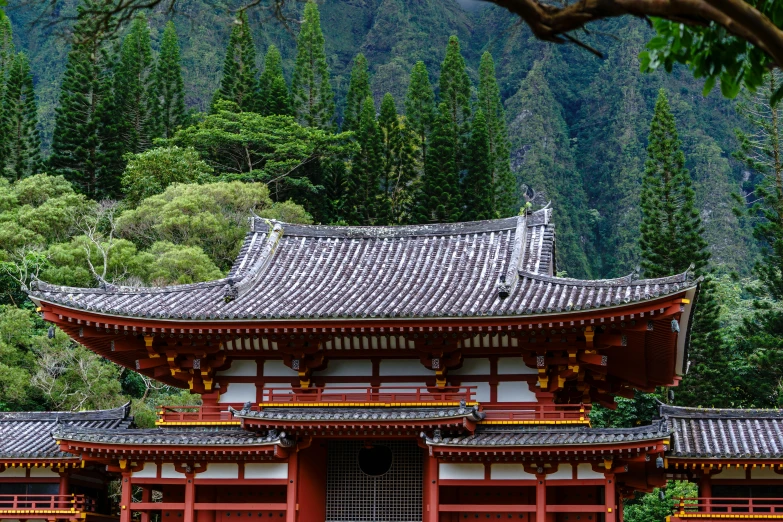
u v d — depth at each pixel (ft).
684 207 184.96
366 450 90.07
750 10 24.03
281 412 84.38
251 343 89.30
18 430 100.53
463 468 82.69
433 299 88.22
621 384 99.30
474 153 234.58
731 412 91.76
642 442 77.66
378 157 240.53
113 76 265.13
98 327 86.99
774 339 172.76
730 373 173.27
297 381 89.81
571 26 25.88
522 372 86.79
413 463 89.15
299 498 84.74
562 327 81.10
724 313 219.41
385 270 98.07
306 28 276.82
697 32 31.09
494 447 79.15
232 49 268.62
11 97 240.53
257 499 87.51
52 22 31.19
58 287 88.22
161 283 173.58
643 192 187.32
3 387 141.38
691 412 92.07
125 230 199.72
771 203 183.83
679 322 84.17
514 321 81.20
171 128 265.34
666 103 189.16
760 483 87.66
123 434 85.05
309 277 97.66
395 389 88.22
